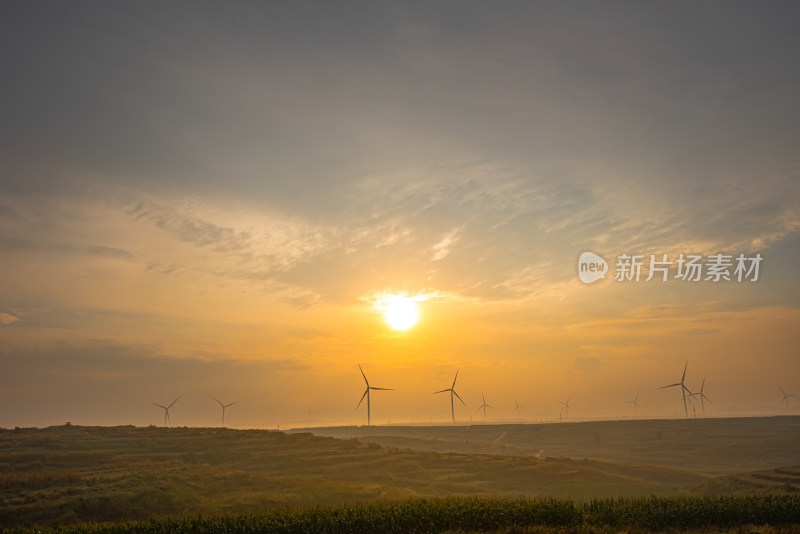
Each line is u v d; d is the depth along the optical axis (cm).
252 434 11619
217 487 6912
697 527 3906
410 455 10638
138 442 10262
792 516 4038
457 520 3888
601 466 10875
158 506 5866
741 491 7031
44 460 8000
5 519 5109
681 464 13775
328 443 11338
